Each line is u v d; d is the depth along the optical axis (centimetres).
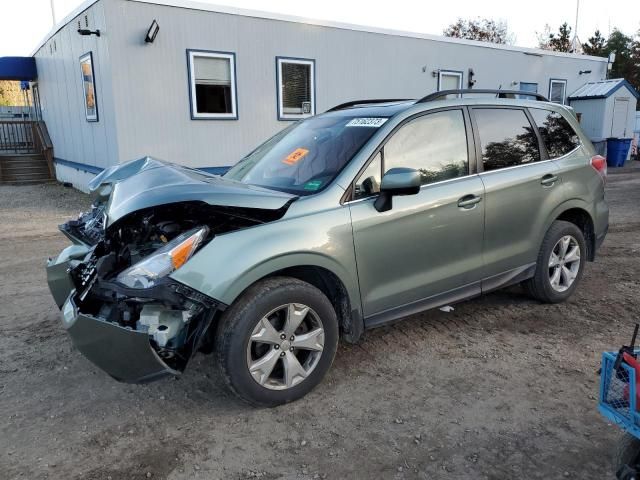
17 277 614
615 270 604
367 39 1388
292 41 1260
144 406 329
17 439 296
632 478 212
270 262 305
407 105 397
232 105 1201
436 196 378
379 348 402
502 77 1734
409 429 300
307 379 329
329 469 268
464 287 407
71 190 1430
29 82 2066
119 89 1059
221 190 307
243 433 299
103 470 269
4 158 1692
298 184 363
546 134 471
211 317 295
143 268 290
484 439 290
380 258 353
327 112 462
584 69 2012
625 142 1870
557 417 309
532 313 469
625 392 216
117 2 1029
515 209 428
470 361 380
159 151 1123
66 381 361
